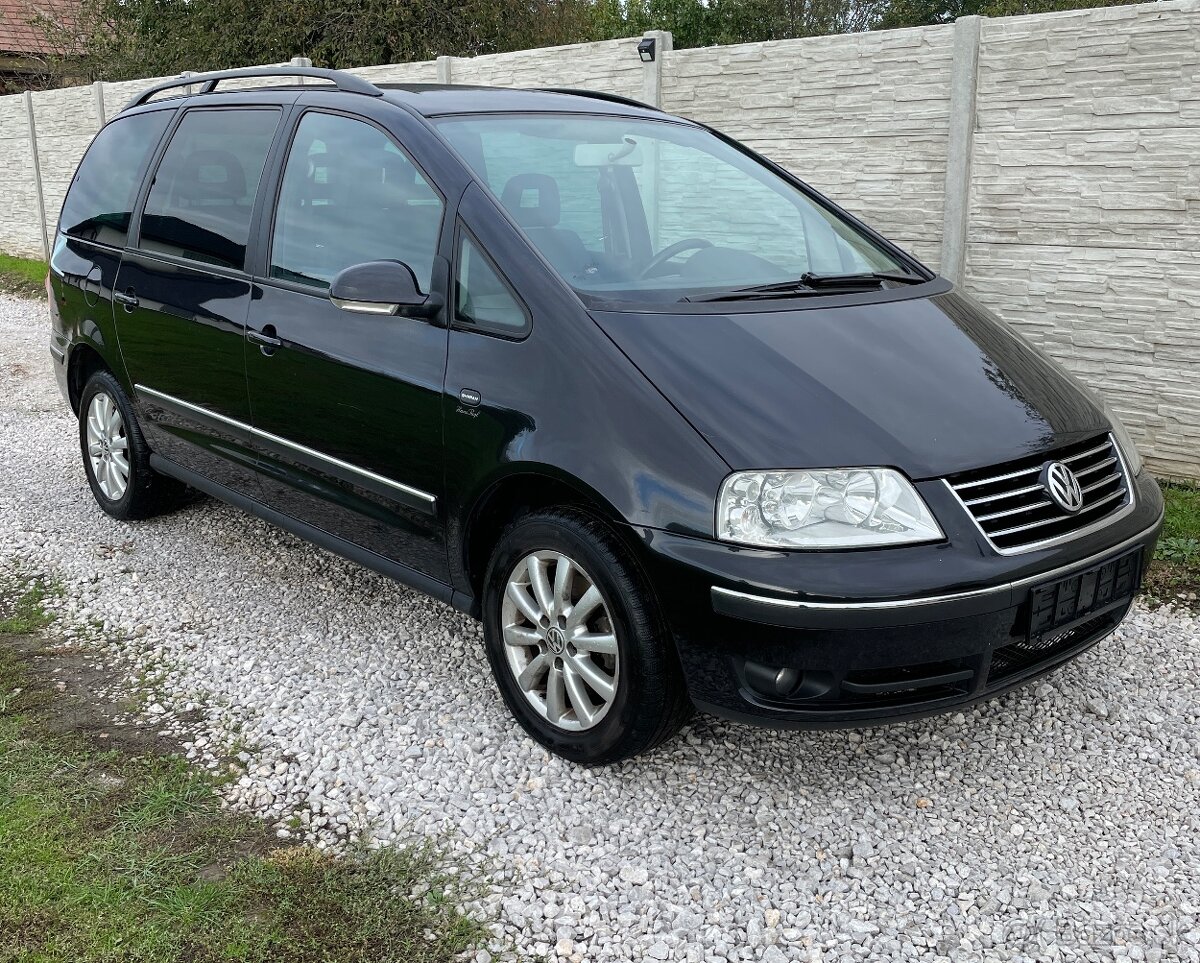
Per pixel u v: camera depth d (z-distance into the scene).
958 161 5.80
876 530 2.65
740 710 2.74
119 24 22.95
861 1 28.48
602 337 2.96
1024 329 5.80
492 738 3.28
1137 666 3.72
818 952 2.41
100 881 2.59
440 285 3.32
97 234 5.04
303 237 3.87
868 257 3.93
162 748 3.22
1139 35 5.09
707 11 28.16
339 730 3.31
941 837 2.83
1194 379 5.24
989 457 2.80
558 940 2.44
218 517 5.23
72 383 5.30
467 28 18.20
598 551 2.88
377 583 4.45
